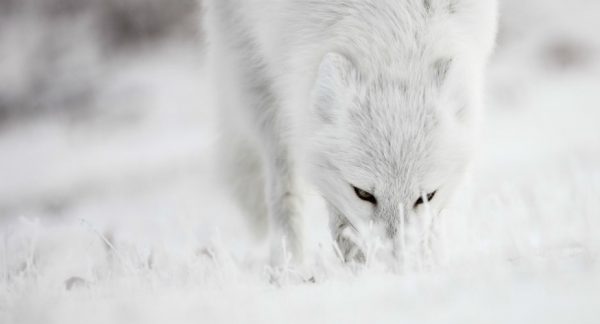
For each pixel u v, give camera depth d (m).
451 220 10.55
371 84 9.69
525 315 5.59
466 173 10.20
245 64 12.16
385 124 9.45
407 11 9.95
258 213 14.04
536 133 40.28
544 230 9.28
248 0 11.67
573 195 10.94
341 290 7.34
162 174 37.97
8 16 66.69
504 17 63.78
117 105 56.12
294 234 11.95
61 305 7.71
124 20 65.44
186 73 60.16
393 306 6.32
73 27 65.44
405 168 9.41
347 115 9.59
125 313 6.96
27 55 62.97
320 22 10.46
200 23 14.95
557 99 50.22
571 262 7.29
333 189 10.06
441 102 9.62
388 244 9.11
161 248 10.98
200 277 8.98
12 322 7.12
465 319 5.67
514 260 7.80
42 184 39.25
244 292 7.72
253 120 12.29
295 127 11.04
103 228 15.75
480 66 11.05
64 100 58.03
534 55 60.41
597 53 60.56
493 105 50.12
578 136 37.78
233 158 13.88
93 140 50.53
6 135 53.56
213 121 14.15
